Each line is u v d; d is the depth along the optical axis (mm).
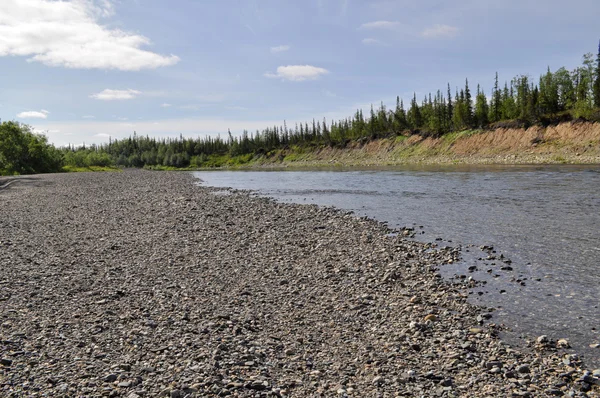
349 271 14844
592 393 7047
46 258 16109
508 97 129125
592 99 98688
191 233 21453
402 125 149125
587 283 12922
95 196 39281
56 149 118312
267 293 12555
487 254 16719
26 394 6629
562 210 25391
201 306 11258
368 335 9594
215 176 84688
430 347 8938
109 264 15477
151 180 64500
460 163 94250
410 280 13789
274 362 8180
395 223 23797
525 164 75375
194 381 7195
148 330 9477
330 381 7484
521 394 6980
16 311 10430
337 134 179250
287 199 37469
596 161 70812
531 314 10750
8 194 41844
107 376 7246
